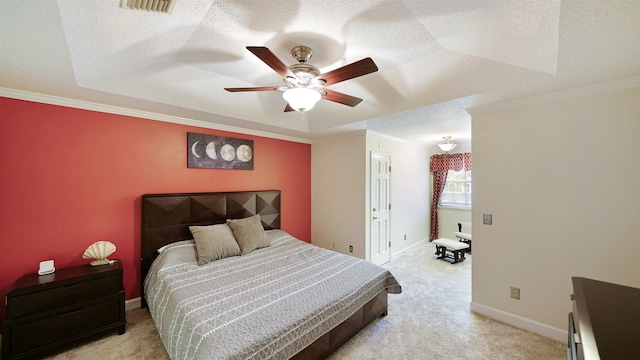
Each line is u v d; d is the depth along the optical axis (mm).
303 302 1823
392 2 1368
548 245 2229
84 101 2414
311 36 1688
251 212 3668
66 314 2008
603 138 1978
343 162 4133
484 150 2568
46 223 2279
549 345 2105
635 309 1069
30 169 2211
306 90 1636
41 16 1366
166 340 1785
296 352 1581
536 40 1544
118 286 2252
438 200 5578
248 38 1718
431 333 2273
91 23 1463
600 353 783
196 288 1986
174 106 2598
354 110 3029
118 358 1945
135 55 1855
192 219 3070
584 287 1294
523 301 2357
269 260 2666
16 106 2148
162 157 2943
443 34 1651
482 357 1967
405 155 4844
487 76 1982
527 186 2330
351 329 2070
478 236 2621
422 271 3861
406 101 2555
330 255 2846
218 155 3400
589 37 1435
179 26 1570
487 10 1403
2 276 2100
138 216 2773
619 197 1926
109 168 2596
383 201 4254
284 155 4211
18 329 1827
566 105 2127
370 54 1914
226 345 1361
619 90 1914
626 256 1905
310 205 4645
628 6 1217
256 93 2881
